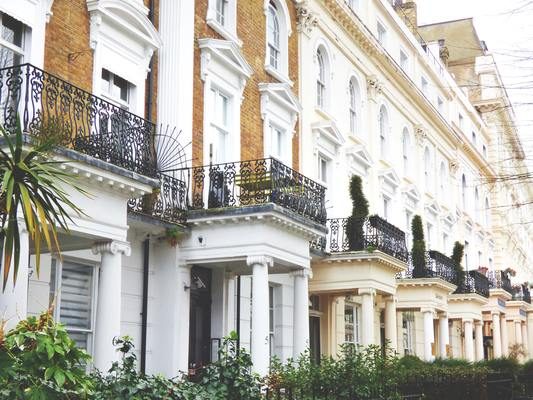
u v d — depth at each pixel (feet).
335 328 71.36
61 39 41.88
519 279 165.68
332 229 67.31
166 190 47.73
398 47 101.50
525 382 73.51
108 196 38.11
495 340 121.08
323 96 75.05
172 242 48.16
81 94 37.73
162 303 48.11
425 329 83.15
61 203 34.32
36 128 33.60
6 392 20.63
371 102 86.74
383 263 66.23
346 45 80.38
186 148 50.26
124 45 46.78
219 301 53.16
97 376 28.30
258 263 47.37
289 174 51.34
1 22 38.88
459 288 101.24
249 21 61.21
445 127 116.88
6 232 23.54
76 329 41.91
